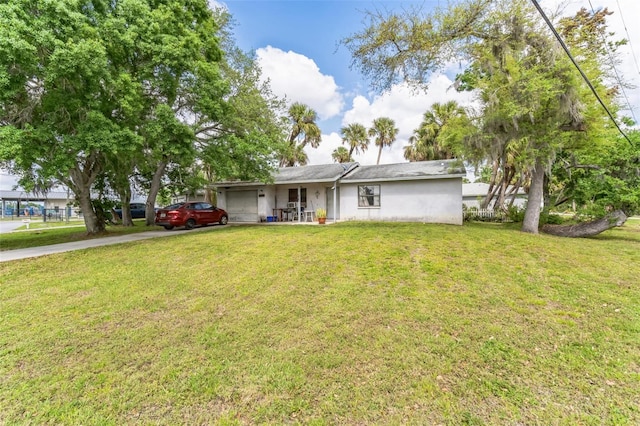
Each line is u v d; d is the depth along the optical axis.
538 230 11.25
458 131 10.36
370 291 4.87
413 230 9.99
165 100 11.86
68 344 3.55
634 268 5.79
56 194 36.53
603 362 2.93
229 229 12.51
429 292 4.74
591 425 2.19
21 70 7.36
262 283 5.42
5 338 3.67
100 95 8.91
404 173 14.30
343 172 16.05
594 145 9.63
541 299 4.41
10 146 7.22
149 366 3.10
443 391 2.60
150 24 9.92
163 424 2.34
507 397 2.51
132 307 4.56
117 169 12.72
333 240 8.55
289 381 2.80
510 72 8.35
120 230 13.98
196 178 18.14
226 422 2.34
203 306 4.56
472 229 10.24
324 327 3.80
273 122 15.35
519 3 7.66
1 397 2.67
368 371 2.91
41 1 7.04
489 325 3.70
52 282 5.66
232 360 3.17
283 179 16.75
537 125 9.06
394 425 2.25
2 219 29.61
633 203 9.49
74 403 2.58
